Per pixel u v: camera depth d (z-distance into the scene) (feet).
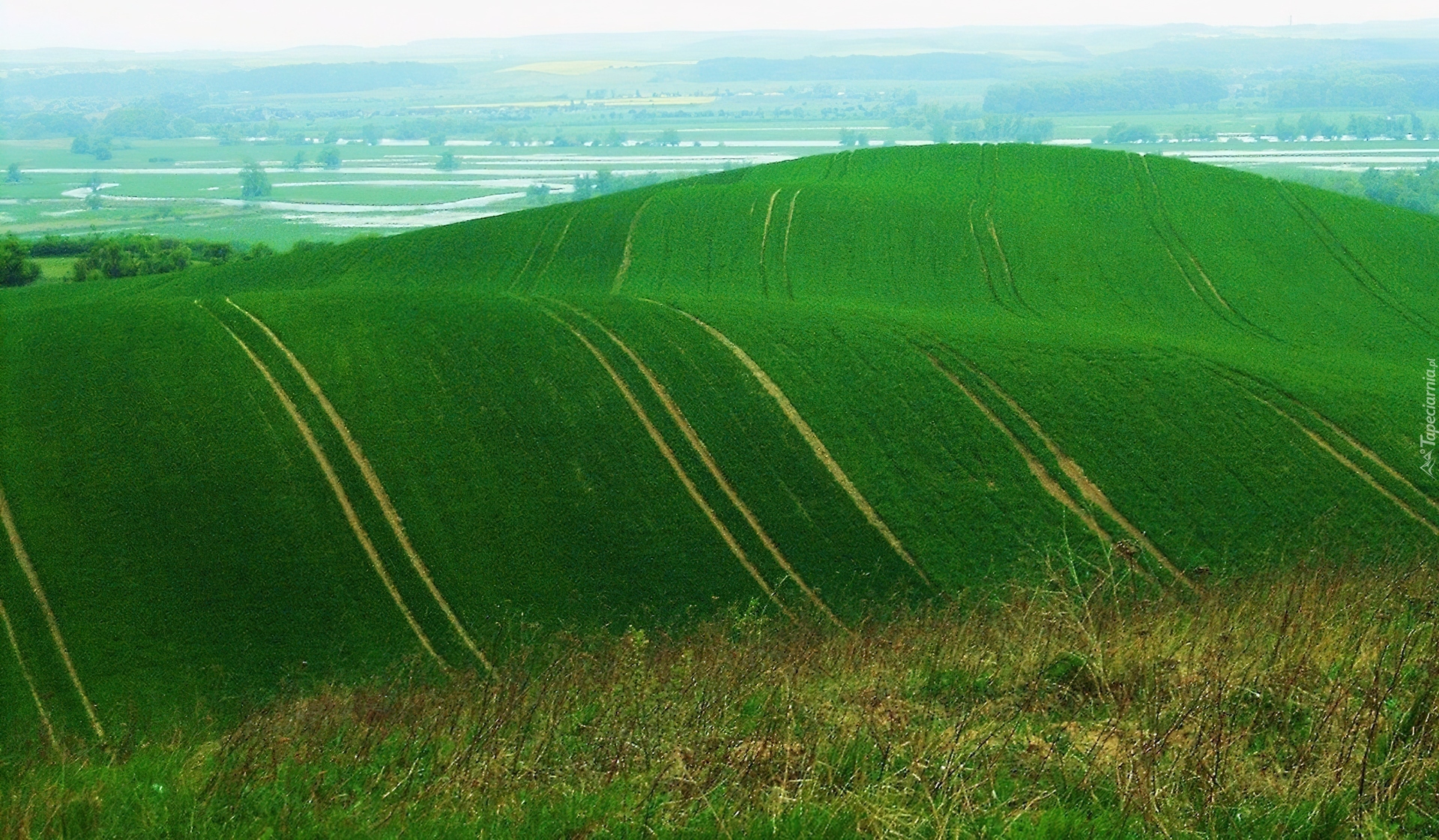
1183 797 22.63
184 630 105.81
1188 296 222.28
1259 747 25.23
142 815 23.77
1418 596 35.24
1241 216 265.75
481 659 102.06
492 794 24.80
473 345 155.02
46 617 106.42
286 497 122.72
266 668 101.40
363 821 23.57
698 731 27.71
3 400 138.72
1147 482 126.93
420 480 126.82
